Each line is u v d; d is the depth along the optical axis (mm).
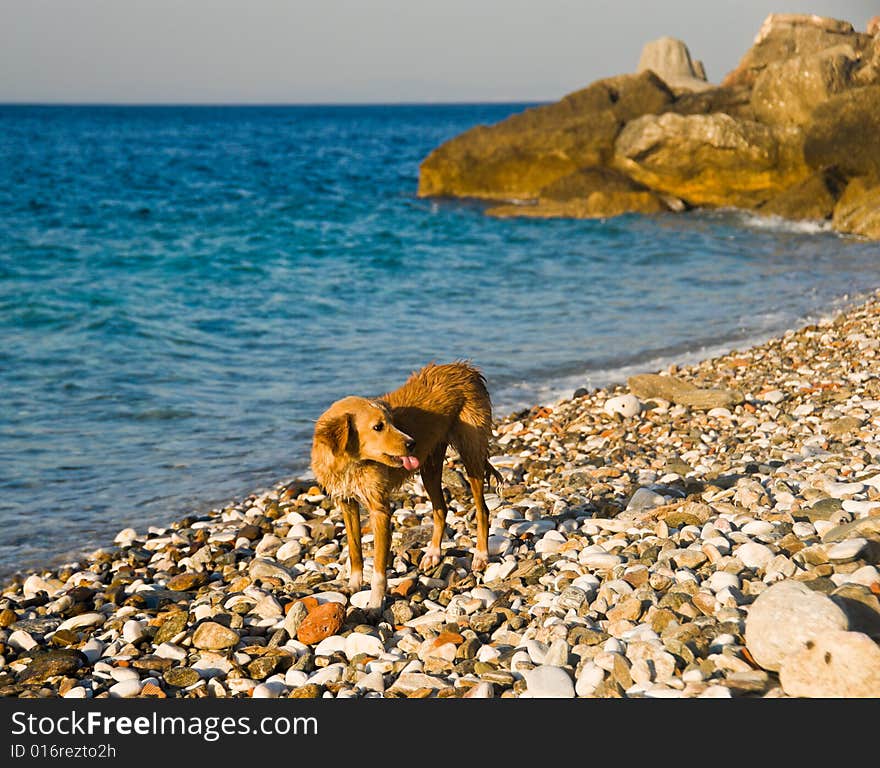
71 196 41500
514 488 8883
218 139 108438
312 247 28281
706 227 31781
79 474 10453
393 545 7785
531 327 17750
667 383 11930
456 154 40938
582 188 36375
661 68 44188
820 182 32188
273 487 10055
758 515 6961
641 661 4863
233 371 14758
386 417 6230
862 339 14258
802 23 40000
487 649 5391
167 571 7809
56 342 16500
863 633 4477
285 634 6070
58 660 5945
